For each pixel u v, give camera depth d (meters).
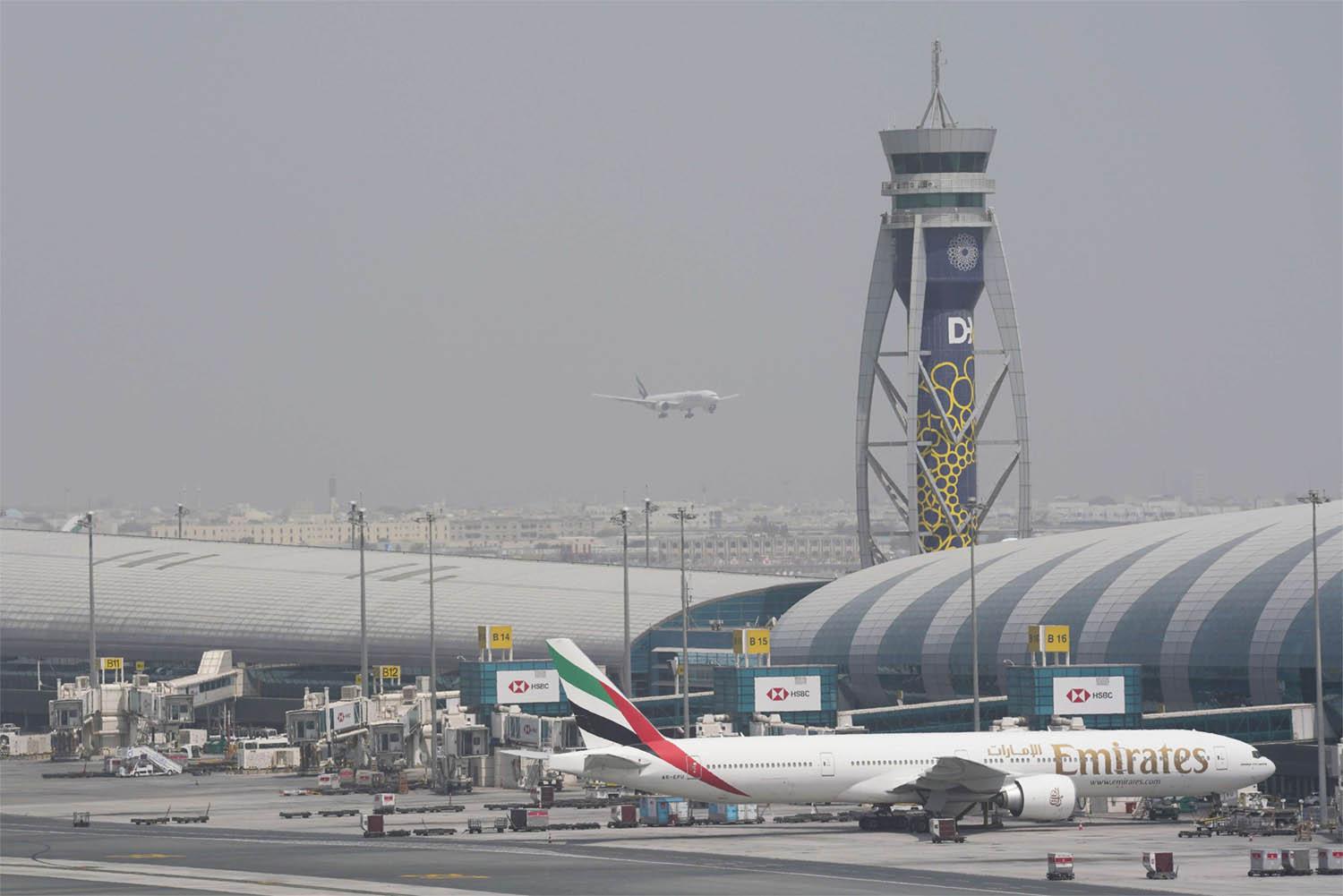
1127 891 195.62
